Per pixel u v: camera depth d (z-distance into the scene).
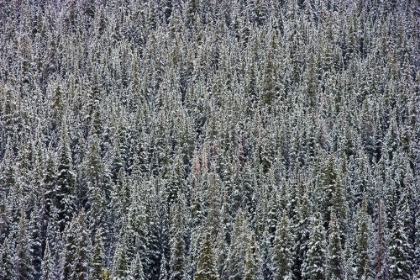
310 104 98.62
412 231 67.06
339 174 67.25
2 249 61.22
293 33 126.06
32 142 79.81
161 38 127.25
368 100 94.31
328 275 57.84
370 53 124.50
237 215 62.16
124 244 58.69
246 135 85.75
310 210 63.56
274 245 59.41
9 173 74.00
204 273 54.91
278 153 77.06
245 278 55.44
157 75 112.44
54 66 118.38
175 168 74.12
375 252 61.41
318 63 114.69
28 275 62.81
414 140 84.62
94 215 69.12
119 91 106.69
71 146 85.56
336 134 85.31
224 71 110.19
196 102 98.88
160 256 66.38
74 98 96.88
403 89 100.00
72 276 59.88
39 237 67.25
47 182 70.69
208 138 85.88
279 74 107.00
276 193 66.88
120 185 71.31
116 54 116.81
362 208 62.81
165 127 85.62
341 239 63.75
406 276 60.31
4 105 90.62
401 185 74.75
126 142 83.62
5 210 67.12
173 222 64.31
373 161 81.56
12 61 121.81
